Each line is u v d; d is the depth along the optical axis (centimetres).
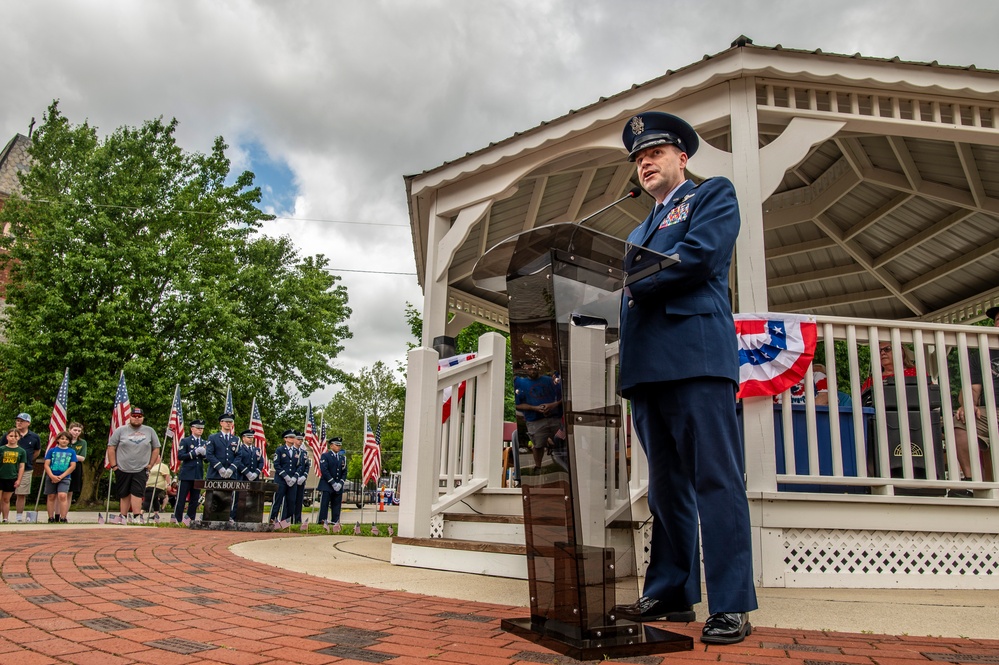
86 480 2186
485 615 266
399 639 219
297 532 945
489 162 591
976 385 546
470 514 497
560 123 551
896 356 424
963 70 464
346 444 5222
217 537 659
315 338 2903
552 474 216
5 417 2189
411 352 478
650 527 416
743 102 473
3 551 437
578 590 201
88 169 2411
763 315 408
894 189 716
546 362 218
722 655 204
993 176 630
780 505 387
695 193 256
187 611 261
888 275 878
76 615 246
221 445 1105
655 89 502
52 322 2189
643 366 251
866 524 391
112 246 2264
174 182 2605
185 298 2353
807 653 207
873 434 491
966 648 217
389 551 567
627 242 222
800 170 762
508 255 233
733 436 242
